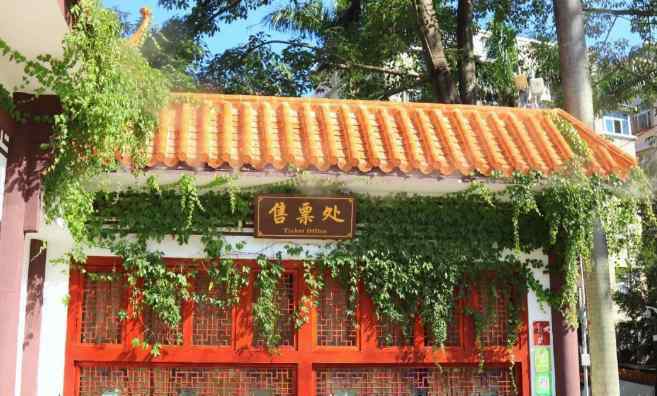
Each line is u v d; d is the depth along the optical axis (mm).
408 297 8023
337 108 8336
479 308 8211
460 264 8078
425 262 7984
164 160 7086
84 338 7672
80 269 7637
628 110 17328
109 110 6008
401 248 7961
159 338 7738
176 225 7621
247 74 16109
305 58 16156
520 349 8195
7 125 6148
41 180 6332
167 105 7426
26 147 6320
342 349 7941
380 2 16281
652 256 9656
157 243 7699
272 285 7824
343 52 15922
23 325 7148
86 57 5812
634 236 8500
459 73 15562
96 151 6320
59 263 7523
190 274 7703
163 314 7621
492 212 8125
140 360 7645
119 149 6566
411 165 7469
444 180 7555
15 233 6145
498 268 8188
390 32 16672
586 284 8789
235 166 7184
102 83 5949
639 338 23547
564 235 8070
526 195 7703
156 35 14695
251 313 7859
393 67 17203
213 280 7742
